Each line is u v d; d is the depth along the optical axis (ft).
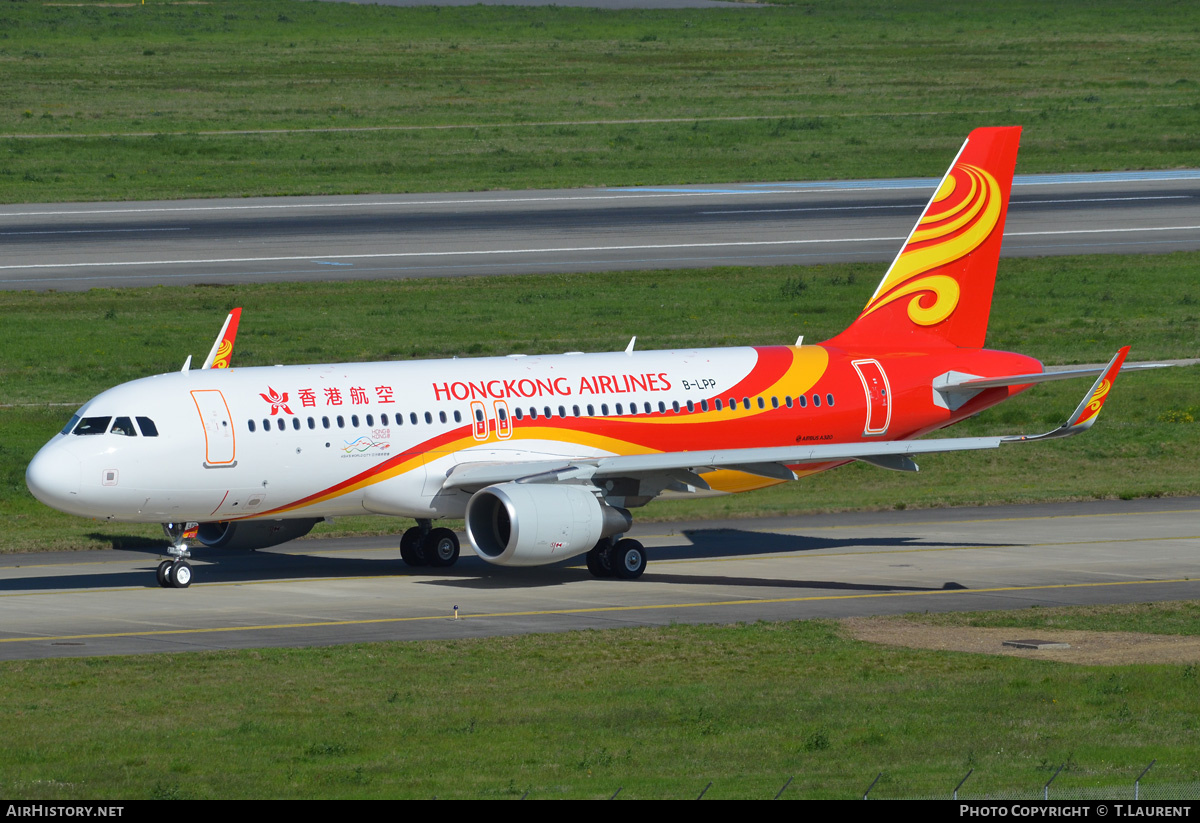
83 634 402.31
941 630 408.46
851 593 468.75
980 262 586.45
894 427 566.36
